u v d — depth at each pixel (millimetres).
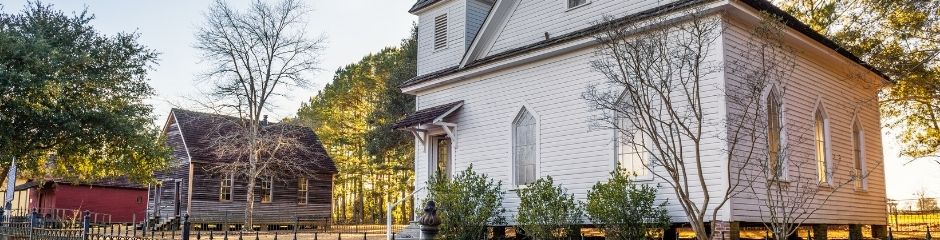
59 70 28266
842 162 18594
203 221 36188
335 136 56594
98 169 31875
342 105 55844
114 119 29797
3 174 28891
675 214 15281
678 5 15602
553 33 19094
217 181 37344
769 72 15562
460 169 20125
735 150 14695
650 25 14438
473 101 20281
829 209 17500
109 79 30891
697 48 14828
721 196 14500
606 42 14445
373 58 52531
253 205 37906
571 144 17391
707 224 15102
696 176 15023
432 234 8609
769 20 14125
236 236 28484
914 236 19812
